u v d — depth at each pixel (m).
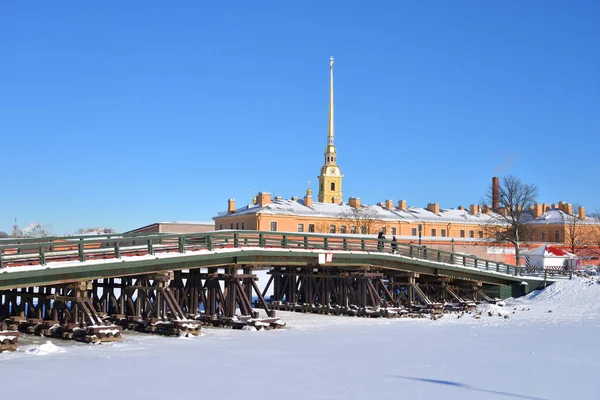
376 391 20.72
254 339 33.03
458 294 55.78
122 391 20.25
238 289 38.12
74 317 31.06
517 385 22.03
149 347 29.31
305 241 42.53
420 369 24.84
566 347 31.28
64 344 29.61
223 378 22.48
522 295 58.03
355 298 47.28
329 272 47.31
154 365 24.78
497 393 20.72
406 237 99.75
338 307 47.22
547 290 56.84
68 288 30.81
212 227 96.06
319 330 37.62
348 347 30.67
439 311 49.19
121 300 36.06
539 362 26.78
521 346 31.55
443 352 29.34
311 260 42.16
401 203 118.38
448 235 113.50
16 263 29.75
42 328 32.12
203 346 30.09
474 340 33.78
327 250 43.56
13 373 22.69
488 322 43.34
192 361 25.84
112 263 31.03
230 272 38.44
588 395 20.62
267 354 28.05
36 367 23.86
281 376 22.98
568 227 111.94
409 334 36.31
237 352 28.47
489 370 24.80
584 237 111.25
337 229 106.31
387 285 50.84
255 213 101.81
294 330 37.41
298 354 28.22
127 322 35.53
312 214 105.19
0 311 34.62
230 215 109.00
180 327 33.38
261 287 70.19
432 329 39.00
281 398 19.59
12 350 27.48
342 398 19.69
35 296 32.31
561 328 39.56
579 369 25.23
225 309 38.19
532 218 119.94
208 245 36.28
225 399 19.38
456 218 115.69
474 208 123.00
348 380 22.42
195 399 19.33
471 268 53.69
